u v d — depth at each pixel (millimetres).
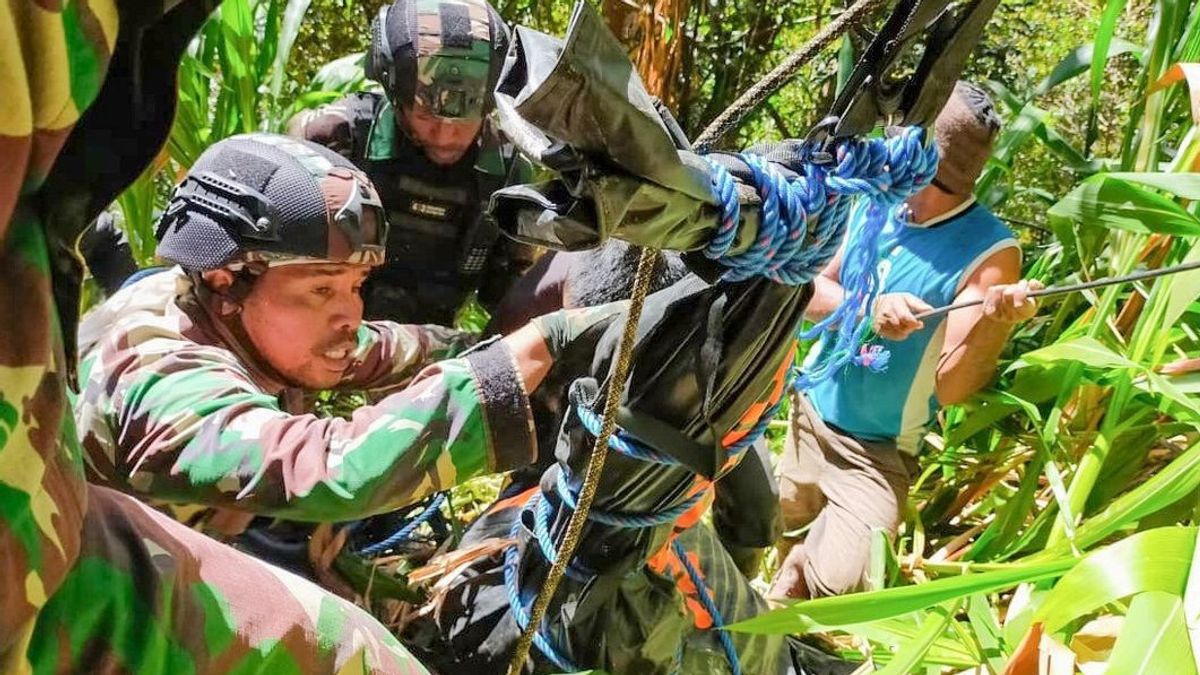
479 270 1352
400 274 1324
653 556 860
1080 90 2531
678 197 584
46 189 354
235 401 791
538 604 724
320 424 780
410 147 1273
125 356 812
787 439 1572
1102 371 1331
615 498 793
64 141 339
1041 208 2283
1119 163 1551
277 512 757
